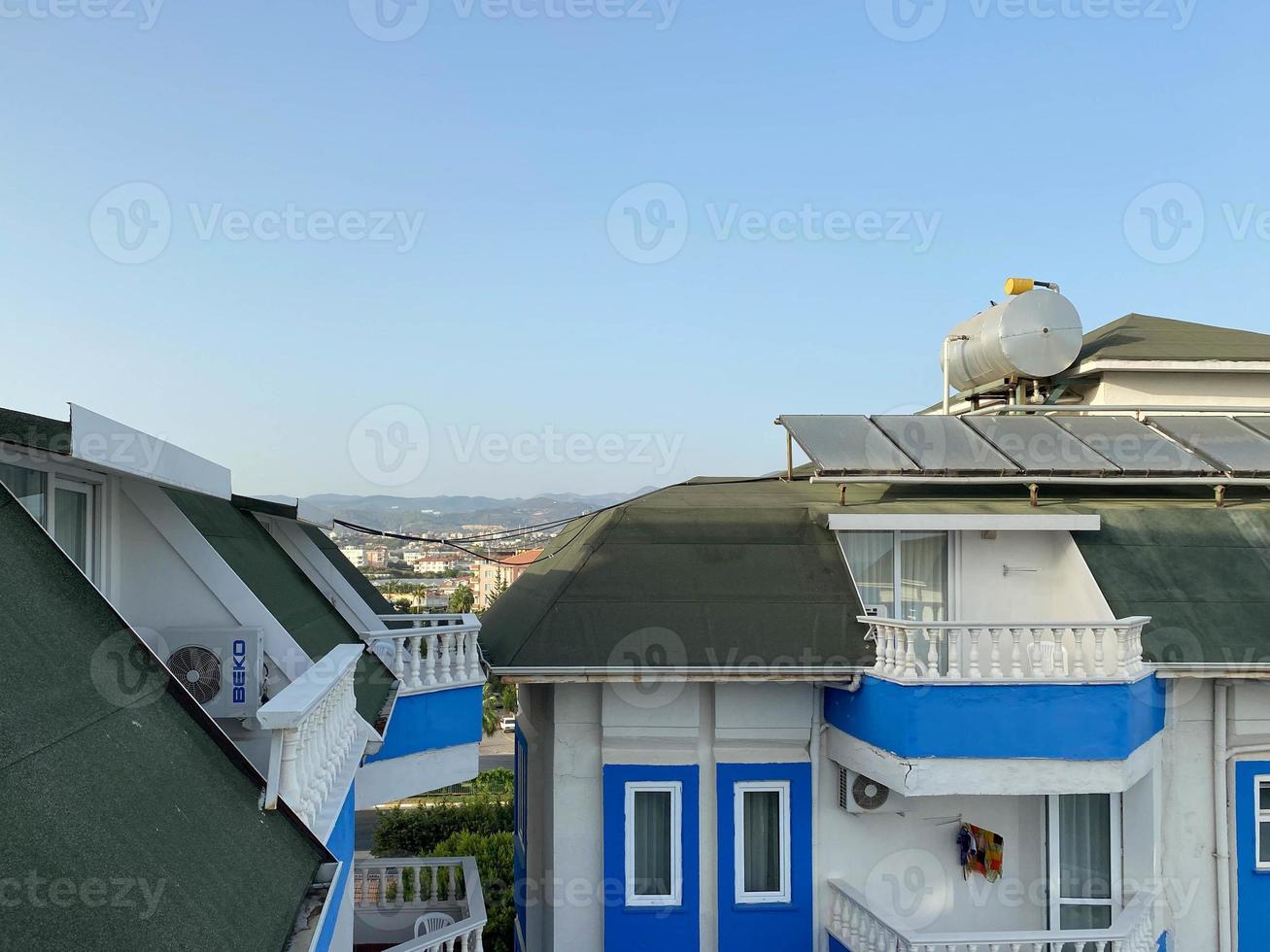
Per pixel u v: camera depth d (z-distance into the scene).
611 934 9.85
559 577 10.70
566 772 10.20
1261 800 10.16
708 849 10.09
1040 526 10.52
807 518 11.40
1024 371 14.17
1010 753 8.66
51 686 3.27
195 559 6.65
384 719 7.25
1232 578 10.34
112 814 2.97
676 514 11.37
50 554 4.07
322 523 10.02
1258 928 9.94
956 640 9.62
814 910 10.02
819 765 10.20
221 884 3.28
